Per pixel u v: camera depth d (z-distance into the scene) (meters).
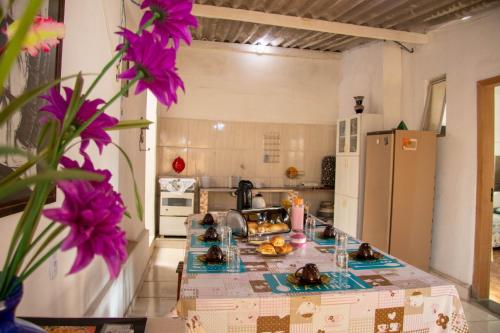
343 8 3.73
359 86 5.29
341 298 1.44
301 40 5.23
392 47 4.69
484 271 3.40
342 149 5.09
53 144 0.53
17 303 0.56
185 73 5.49
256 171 5.68
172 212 5.16
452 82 3.80
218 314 1.37
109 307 2.27
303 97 5.76
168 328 0.95
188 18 0.64
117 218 0.51
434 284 1.57
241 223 2.31
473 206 3.48
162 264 4.14
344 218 4.97
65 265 1.66
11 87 1.09
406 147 3.92
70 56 1.63
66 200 0.47
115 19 2.46
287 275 1.64
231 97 5.60
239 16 3.80
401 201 3.94
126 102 3.09
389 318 1.49
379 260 1.92
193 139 5.53
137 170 3.62
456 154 3.72
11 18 1.02
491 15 3.34
